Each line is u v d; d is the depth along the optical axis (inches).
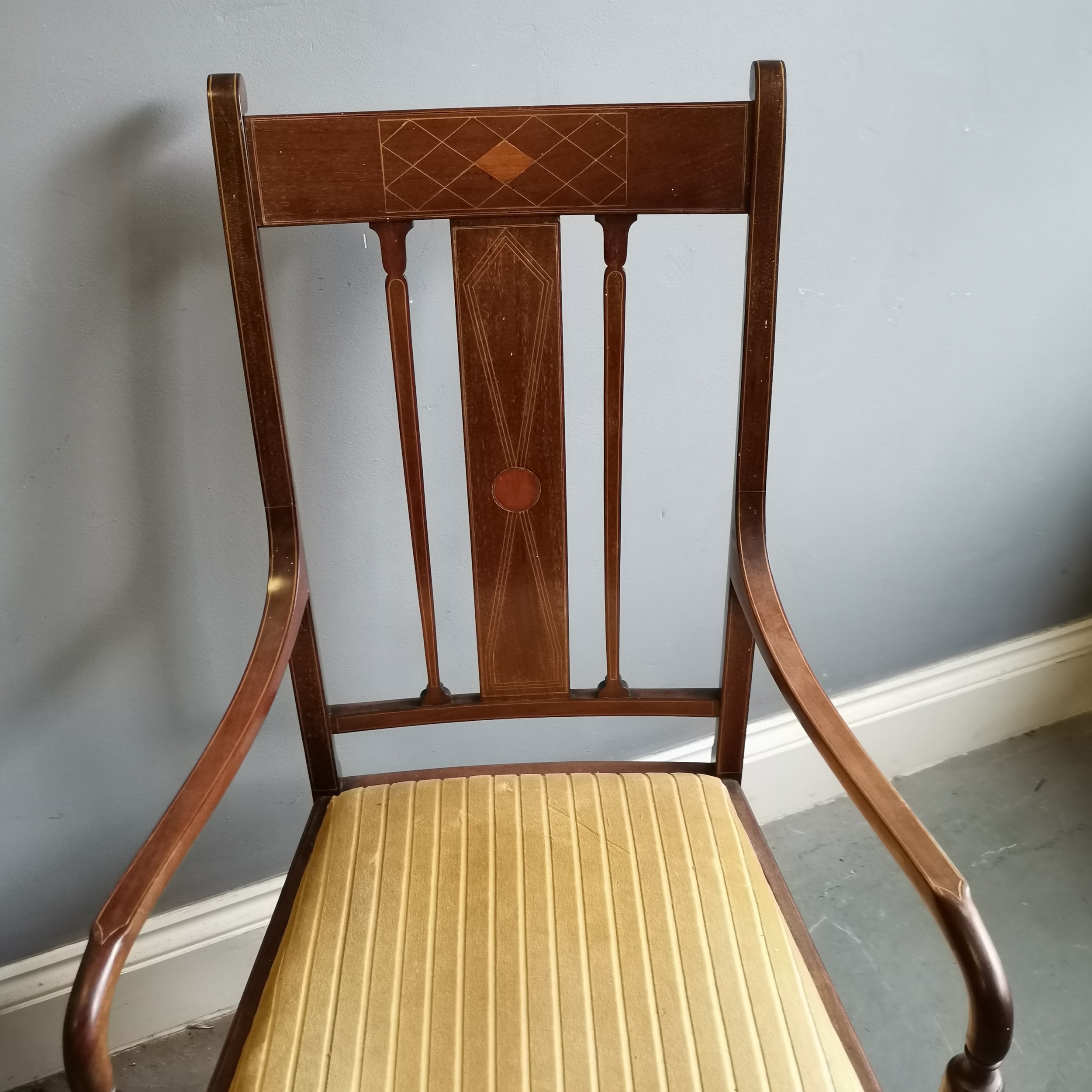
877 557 53.1
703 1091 25.7
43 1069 46.1
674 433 43.9
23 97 30.1
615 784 34.9
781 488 48.2
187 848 25.0
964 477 52.6
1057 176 45.2
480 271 30.9
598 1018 27.3
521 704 36.2
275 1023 27.5
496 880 31.1
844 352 45.7
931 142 42.0
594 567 46.6
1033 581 59.2
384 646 44.6
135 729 41.6
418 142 29.4
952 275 45.7
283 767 45.4
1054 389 51.9
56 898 43.8
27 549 36.3
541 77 35.4
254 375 30.5
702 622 50.0
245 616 41.2
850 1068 26.5
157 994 47.1
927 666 59.6
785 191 40.6
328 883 31.2
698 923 29.8
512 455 33.0
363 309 36.8
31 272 32.3
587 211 30.5
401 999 27.8
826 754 27.2
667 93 37.1
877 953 51.3
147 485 37.0
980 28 40.3
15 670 38.2
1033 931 51.9
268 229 34.2
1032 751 63.6
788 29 37.6
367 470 40.0
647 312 40.7
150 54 30.9
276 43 32.1
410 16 33.0
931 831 57.8
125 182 32.2
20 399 33.9
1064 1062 45.9
